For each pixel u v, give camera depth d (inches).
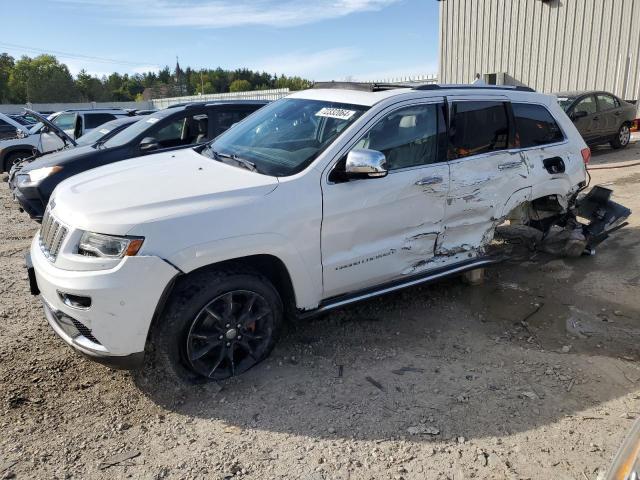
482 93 171.2
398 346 152.0
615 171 398.0
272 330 136.4
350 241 140.6
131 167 155.9
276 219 126.6
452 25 780.0
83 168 252.4
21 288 193.8
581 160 199.8
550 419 119.6
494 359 145.6
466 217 164.9
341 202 136.5
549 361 144.6
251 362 136.3
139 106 1422.2
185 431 115.0
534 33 681.6
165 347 121.0
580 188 203.3
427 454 108.1
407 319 168.4
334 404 124.3
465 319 169.2
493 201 169.8
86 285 111.0
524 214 206.2
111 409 122.0
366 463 105.4
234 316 129.3
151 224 114.0
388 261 149.9
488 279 200.5
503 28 713.6
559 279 200.7
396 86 163.6
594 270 208.5
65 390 128.5
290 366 140.3
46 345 149.6
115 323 112.5
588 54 634.2
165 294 116.3
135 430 115.1
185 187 128.1
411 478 101.7
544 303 180.5
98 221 115.5
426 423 117.7
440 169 155.7
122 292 110.9
